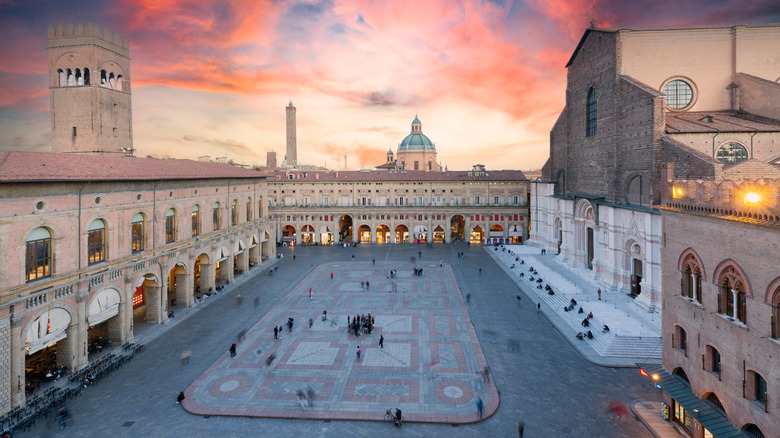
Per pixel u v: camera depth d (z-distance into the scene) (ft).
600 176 230.27
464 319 179.42
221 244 232.32
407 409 110.22
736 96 215.31
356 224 384.88
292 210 384.88
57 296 126.31
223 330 168.45
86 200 139.13
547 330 166.71
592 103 244.01
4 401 108.17
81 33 230.68
